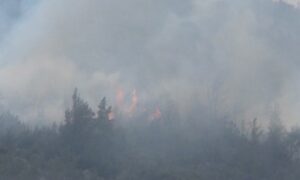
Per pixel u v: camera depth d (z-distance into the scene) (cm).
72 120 8319
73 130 8219
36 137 8244
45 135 8356
